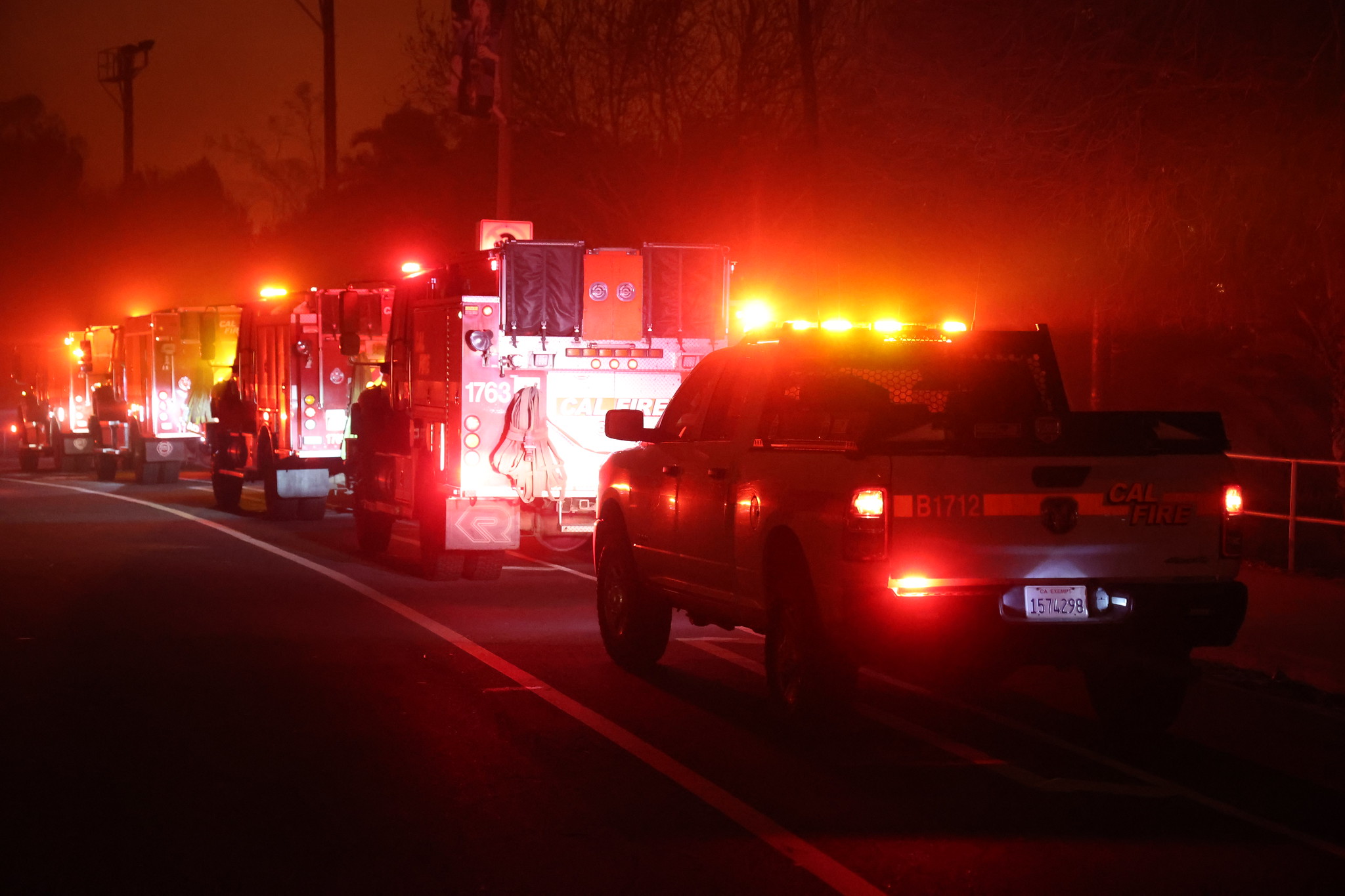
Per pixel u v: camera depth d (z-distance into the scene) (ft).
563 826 23.07
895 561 26.03
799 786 25.43
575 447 49.93
